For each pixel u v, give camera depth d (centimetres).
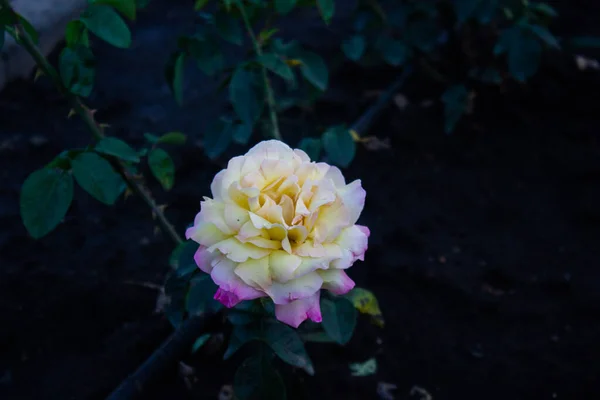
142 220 91
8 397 73
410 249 90
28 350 77
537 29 98
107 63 122
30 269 84
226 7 76
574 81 117
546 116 112
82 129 106
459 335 81
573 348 80
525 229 94
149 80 119
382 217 94
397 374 77
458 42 115
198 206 93
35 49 66
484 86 116
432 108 113
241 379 65
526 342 81
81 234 89
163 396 73
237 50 125
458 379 77
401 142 107
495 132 109
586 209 97
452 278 87
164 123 108
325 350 79
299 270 53
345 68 121
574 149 106
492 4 103
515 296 85
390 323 82
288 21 136
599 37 128
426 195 98
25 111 108
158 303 81
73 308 81
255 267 53
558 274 88
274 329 64
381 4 111
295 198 54
